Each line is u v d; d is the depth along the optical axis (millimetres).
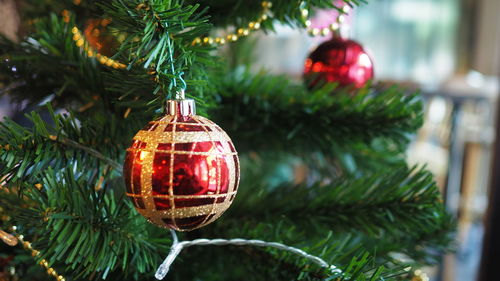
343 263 605
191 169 486
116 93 592
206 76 575
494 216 990
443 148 1356
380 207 622
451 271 1115
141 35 511
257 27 578
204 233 636
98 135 574
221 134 506
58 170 542
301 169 1187
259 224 612
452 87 1238
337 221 631
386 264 610
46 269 542
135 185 493
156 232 587
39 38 614
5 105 795
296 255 573
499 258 983
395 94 660
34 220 519
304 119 671
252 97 672
